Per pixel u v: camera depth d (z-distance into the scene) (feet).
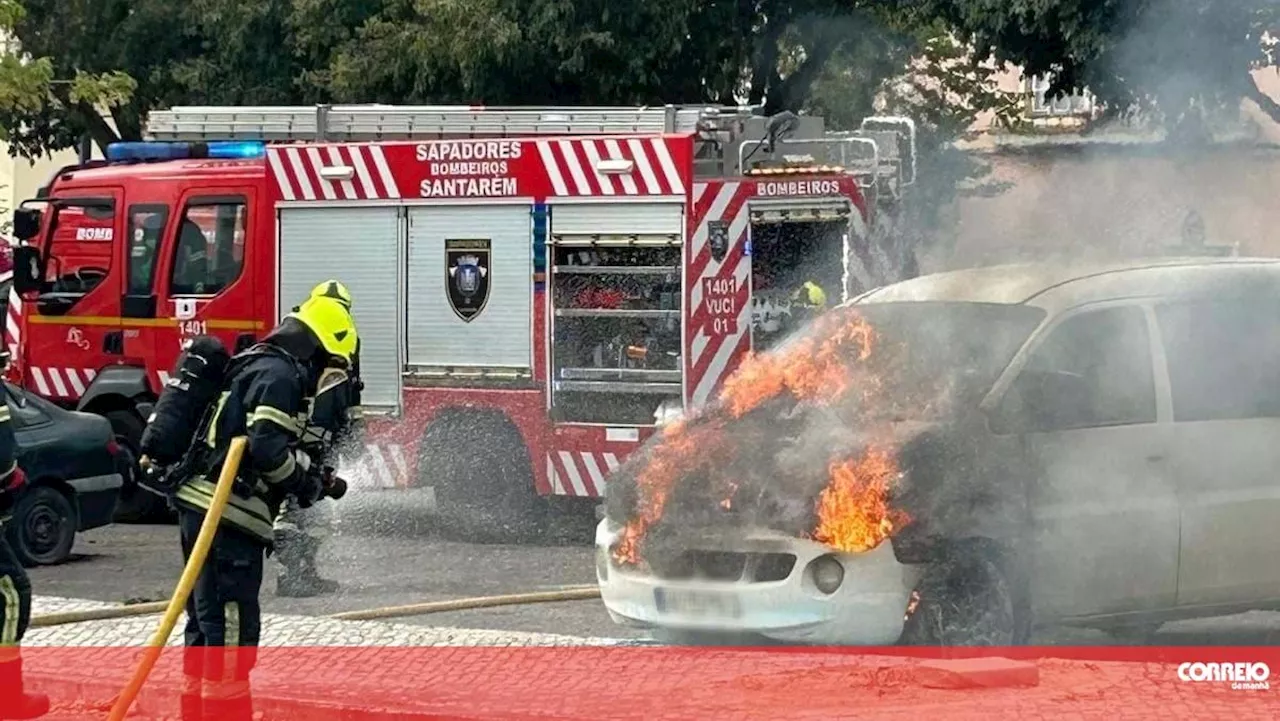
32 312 85.97
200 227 81.30
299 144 77.77
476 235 73.97
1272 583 47.26
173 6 131.34
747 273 70.69
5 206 169.48
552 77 113.80
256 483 41.91
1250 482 47.11
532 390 73.00
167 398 42.52
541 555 70.74
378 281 75.97
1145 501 45.62
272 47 127.03
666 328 71.26
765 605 42.93
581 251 72.23
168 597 63.00
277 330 42.86
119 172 83.97
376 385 76.13
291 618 55.62
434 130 83.25
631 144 71.15
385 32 115.85
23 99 110.73
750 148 73.36
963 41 103.86
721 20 112.78
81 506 72.54
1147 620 46.21
